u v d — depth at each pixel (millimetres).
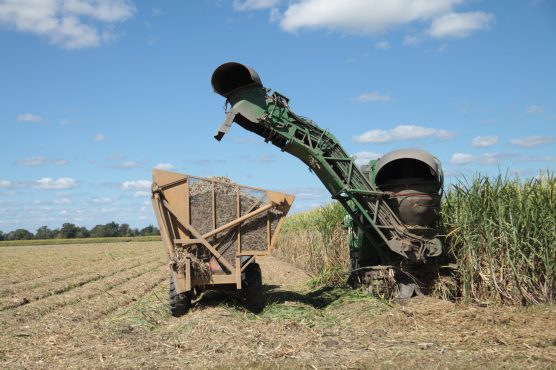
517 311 8789
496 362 6301
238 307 10086
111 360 7047
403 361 6473
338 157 10703
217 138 10930
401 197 10258
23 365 6992
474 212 9914
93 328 9266
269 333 8062
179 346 7660
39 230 114062
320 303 10938
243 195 10336
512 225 9484
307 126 10820
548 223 9422
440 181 10297
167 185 9984
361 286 11078
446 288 10188
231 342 7609
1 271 26641
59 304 13648
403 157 10000
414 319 8594
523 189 9844
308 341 7582
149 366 6688
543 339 7141
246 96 10711
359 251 11711
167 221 10039
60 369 6758
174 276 9805
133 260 32969
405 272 10367
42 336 9094
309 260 18719
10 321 11164
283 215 10430
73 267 28938
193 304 10672
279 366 6477
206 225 10125
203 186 10188
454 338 7492
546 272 9367
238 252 10188
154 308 10688
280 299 11023
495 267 9641
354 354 6906
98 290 16672
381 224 10500
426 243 10242
